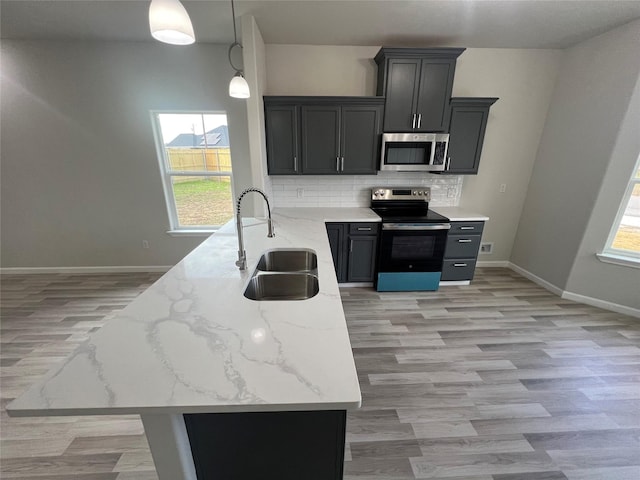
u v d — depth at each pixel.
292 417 0.94
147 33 2.72
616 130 2.51
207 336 0.99
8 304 2.87
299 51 3.03
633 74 2.38
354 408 0.74
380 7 2.22
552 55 3.12
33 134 3.15
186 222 3.67
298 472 1.04
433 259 3.05
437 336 2.38
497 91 3.23
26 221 3.45
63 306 2.84
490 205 3.63
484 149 3.43
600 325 2.52
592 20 2.39
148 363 0.86
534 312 2.74
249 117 2.59
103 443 1.50
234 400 0.73
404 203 3.43
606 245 2.73
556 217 3.12
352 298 3.01
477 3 2.16
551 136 3.21
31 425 1.59
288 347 0.94
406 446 1.47
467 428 1.58
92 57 2.96
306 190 3.43
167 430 0.87
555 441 1.51
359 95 3.16
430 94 2.86
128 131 3.22
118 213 3.51
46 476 1.34
